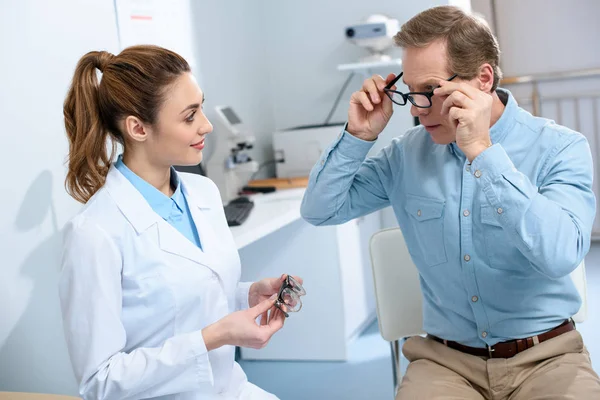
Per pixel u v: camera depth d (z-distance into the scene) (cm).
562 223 145
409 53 157
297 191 338
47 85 195
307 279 324
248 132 339
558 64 476
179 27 322
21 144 186
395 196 182
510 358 163
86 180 151
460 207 165
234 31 376
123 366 134
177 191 157
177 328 145
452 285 169
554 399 148
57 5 199
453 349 171
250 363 334
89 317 135
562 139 161
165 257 144
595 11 462
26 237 187
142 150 149
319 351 327
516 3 478
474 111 145
